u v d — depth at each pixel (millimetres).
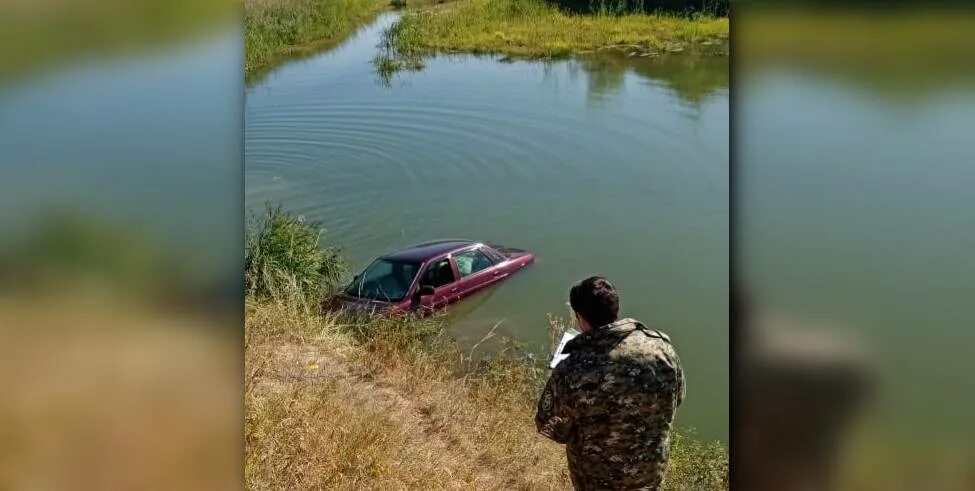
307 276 9492
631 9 33250
